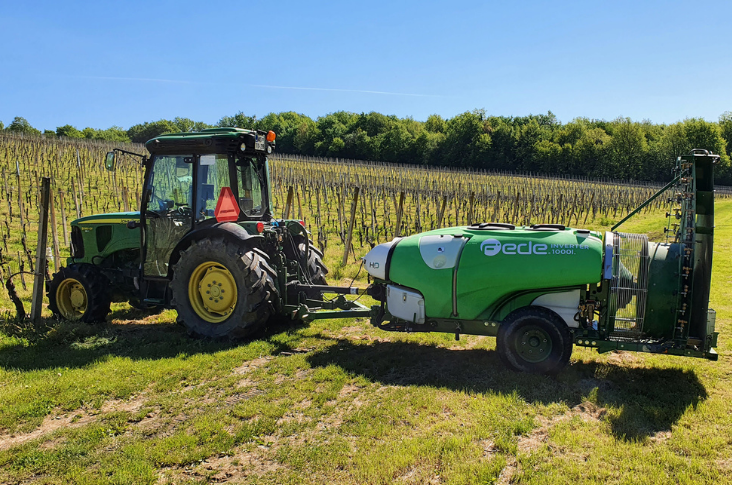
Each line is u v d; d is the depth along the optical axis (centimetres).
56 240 988
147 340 598
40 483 321
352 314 584
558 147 7388
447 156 8319
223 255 580
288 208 1342
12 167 2953
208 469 333
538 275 472
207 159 623
